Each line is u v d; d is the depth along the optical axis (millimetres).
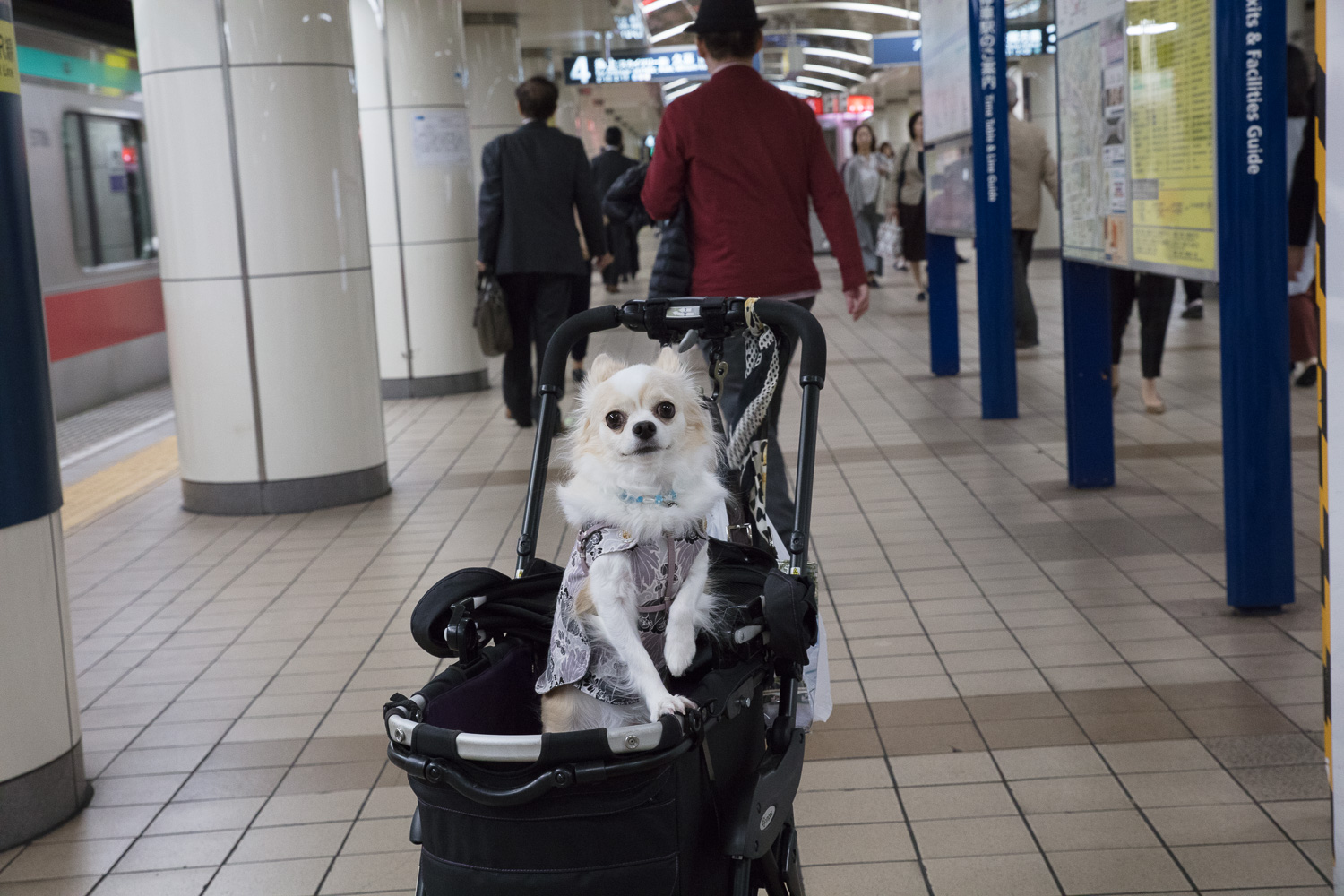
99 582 5898
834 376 10883
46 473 3406
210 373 6934
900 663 4305
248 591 5633
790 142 4828
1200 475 6754
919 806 3297
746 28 4820
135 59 13195
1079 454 6570
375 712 4156
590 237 9172
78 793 3553
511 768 1877
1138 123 5016
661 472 2211
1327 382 2561
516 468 7934
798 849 3096
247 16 6570
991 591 5016
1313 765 3371
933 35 9555
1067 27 6000
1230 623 4508
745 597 2412
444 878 1969
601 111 40562
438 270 10906
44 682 3410
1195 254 4562
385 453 7488
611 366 2404
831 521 6246
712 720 2033
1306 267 7328
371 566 5910
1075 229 6090
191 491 7172
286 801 3547
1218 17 4164
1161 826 3105
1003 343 8508
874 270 19703
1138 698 3889
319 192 6855
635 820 1887
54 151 10977
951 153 9156
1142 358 8438
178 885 3104
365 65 10609
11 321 3248
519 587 2428
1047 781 3385
